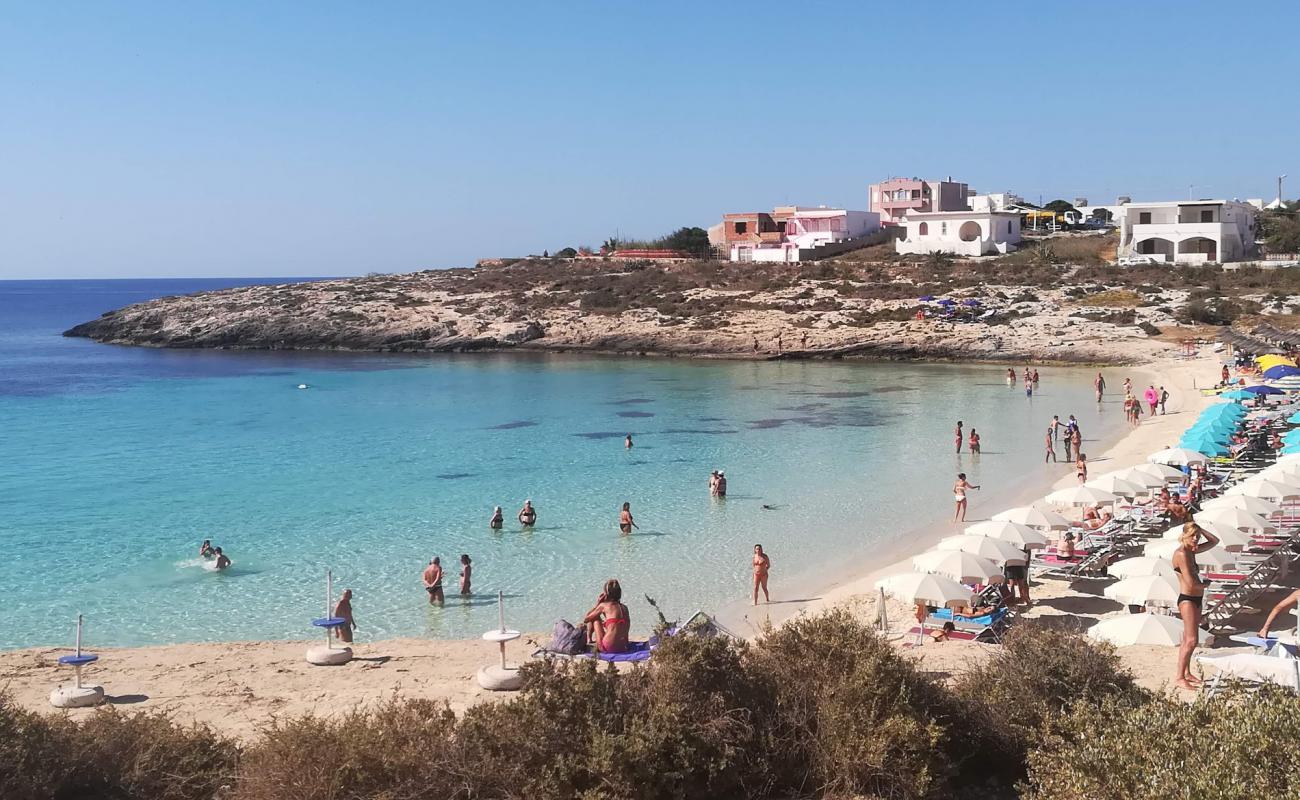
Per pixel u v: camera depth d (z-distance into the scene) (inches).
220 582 981.8
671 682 417.4
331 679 642.8
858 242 4552.2
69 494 1391.5
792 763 406.6
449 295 4320.9
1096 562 911.0
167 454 1722.4
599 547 1095.0
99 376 3093.0
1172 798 305.4
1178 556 527.5
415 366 3324.3
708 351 3422.7
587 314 3863.2
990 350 3061.0
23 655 713.6
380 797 366.6
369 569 1024.2
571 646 666.8
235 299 4495.6
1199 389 2256.4
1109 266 3715.6
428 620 868.0
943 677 577.6
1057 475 1441.9
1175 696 405.1
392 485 1444.4
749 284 3993.6
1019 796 401.7
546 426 2007.9
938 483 1407.5
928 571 776.9
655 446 1754.4
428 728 404.5
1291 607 762.8
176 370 3267.7
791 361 3292.3
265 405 2379.4
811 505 1280.8
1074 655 474.0
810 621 480.4
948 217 4210.1
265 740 428.8
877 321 3393.2
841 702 417.4
